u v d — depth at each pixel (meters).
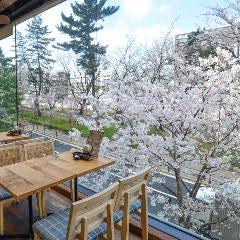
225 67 4.08
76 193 2.41
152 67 4.90
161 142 3.94
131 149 4.30
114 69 5.09
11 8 3.15
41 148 2.66
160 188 4.53
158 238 2.06
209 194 3.97
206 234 3.76
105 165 2.14
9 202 2.78
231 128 3.86
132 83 4.78
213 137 4.00
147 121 4.12
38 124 5.25
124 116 4.38
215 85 3.92
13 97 5.66
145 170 1.71
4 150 2.41
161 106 4.05
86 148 2.29
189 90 4.09
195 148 4.03
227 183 3.79
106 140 4.27
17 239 2.11
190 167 4.09
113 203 1.42
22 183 1.69
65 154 2.41
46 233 1.45
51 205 2.72
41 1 2.77
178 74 4.61
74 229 1.23
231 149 3.94
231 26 4.02
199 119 3.85
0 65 5.87
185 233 2.12
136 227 2.20
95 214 1.31
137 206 1.86
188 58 4.57
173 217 4.07
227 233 3.62
